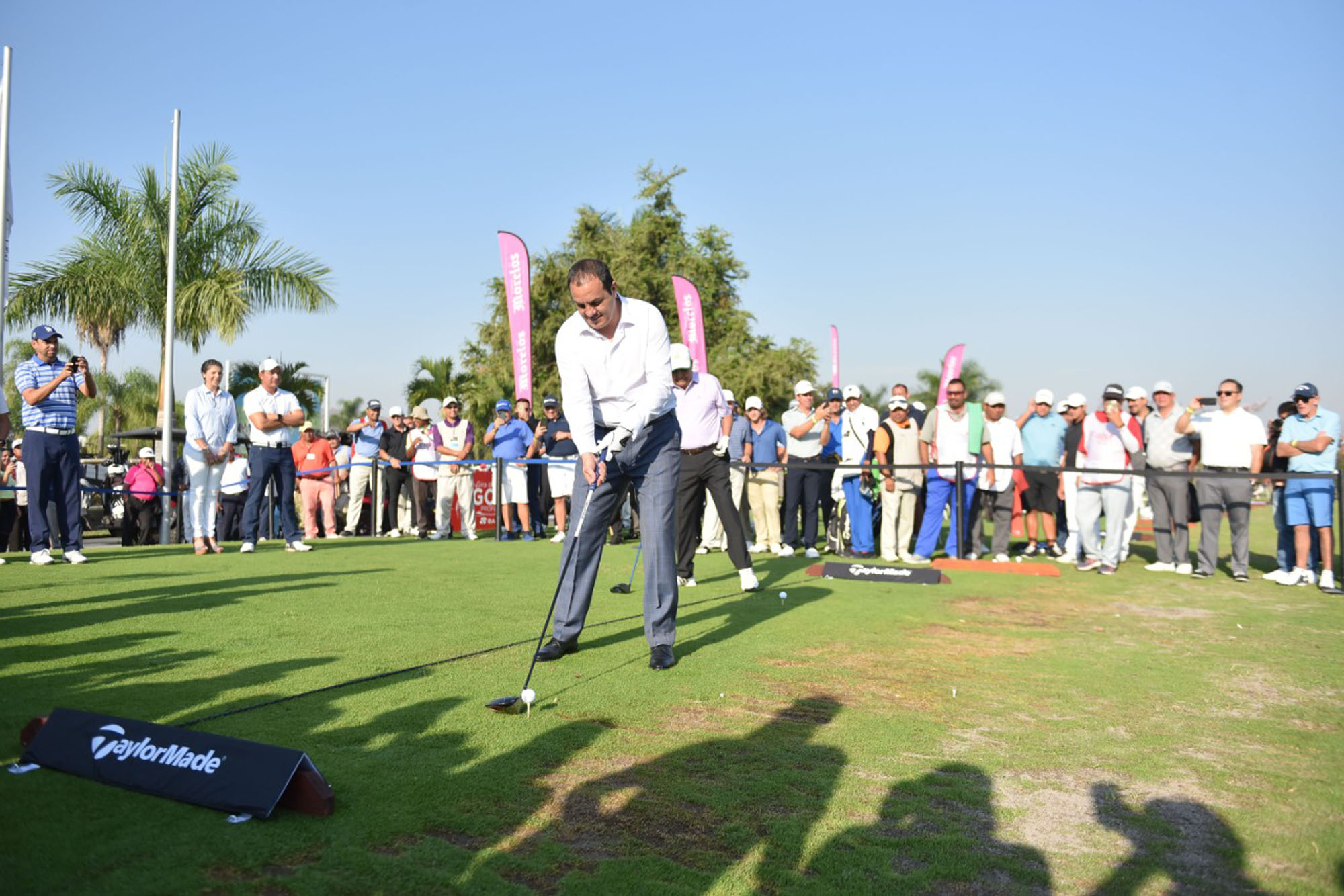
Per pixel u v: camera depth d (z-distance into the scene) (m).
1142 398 11.38
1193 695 4.45
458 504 13.91
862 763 3.32
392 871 2.32
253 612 5.88
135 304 17.08
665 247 36.31
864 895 2.32
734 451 11.05
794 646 5.36
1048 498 11.34
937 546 12.77
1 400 7.75
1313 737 3.79
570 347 4.83
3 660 4.39
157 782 2.75
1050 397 11.23
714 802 2.89
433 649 4.89
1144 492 11.33
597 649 5.13
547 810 2.77
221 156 17.53
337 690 3.97
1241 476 8.75
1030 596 7.71
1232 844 2.71
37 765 2.94
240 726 3.41
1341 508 8.49
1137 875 2.48
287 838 2.48
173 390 14.22
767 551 11.20
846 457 10.80
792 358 34.59
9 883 2.16
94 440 31.84
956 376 14.02
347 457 14.68
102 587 6.82
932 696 4.31
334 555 9.53
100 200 16.94
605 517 4.95
